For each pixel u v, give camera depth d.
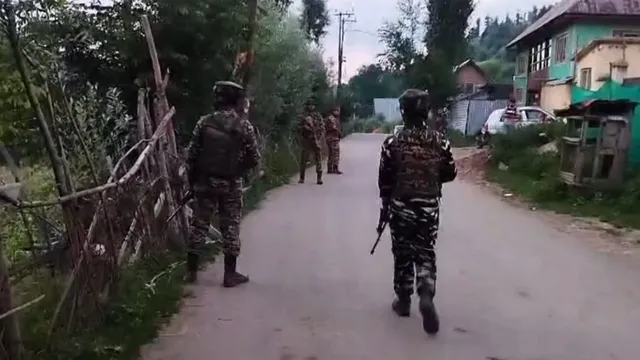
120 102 9.21
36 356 4.16
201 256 7.14
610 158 11.72
